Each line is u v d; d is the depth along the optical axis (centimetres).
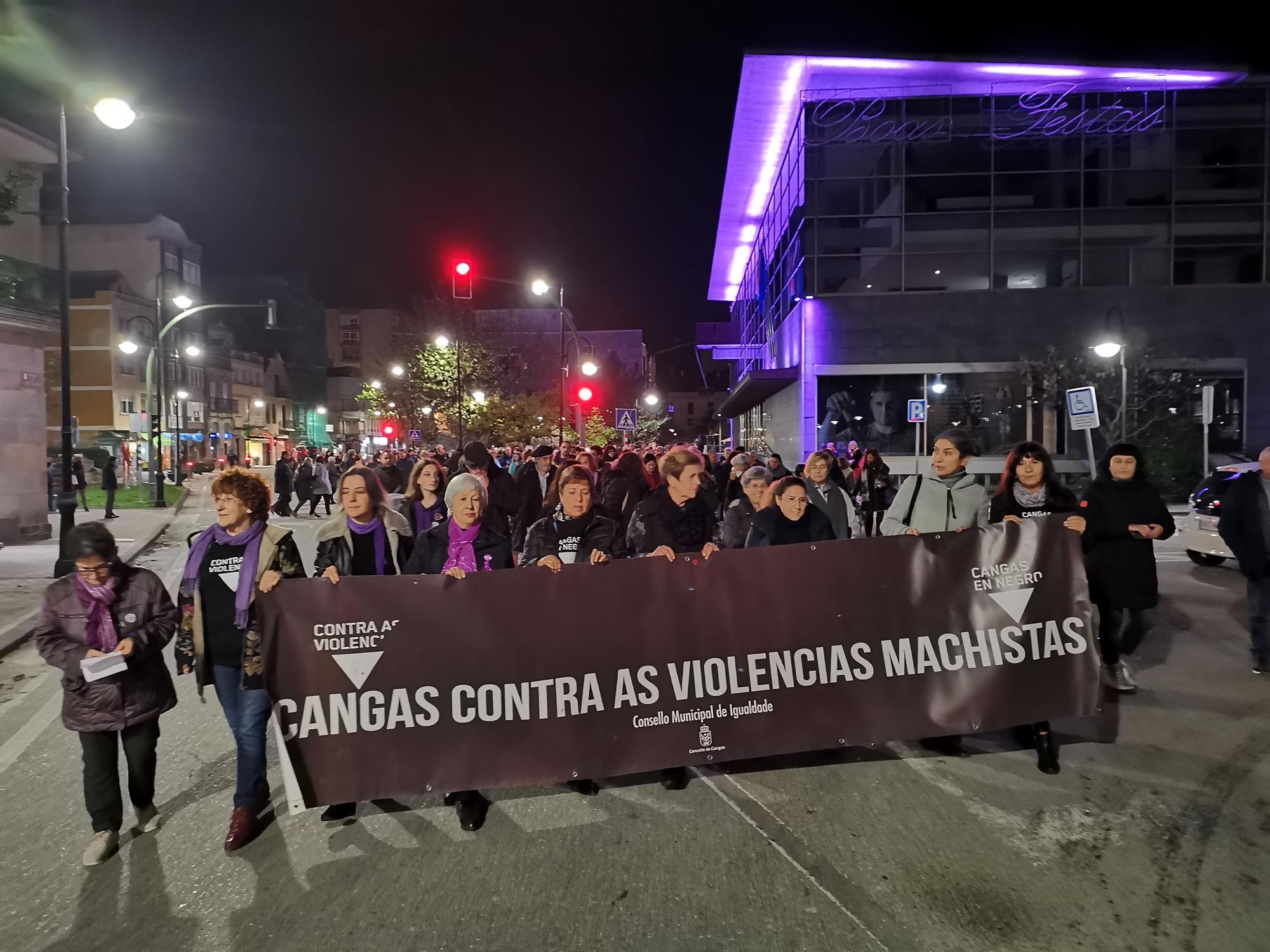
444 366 4178
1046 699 486
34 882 378
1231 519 679
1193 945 320
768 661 461
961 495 523
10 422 1634
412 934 334
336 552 462
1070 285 2564
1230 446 2527
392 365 4819
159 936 334
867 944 323
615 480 862
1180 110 2539
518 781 431
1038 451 552
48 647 392
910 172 2595
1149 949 318
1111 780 473
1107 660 616
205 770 508
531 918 343
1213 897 354
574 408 4331
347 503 470
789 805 445
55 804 464
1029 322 2573
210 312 7206
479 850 402
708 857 392
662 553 452
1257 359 2541
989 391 2586
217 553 412
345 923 342
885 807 443
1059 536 492
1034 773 484
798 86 2675
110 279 5409
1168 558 1327
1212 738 535
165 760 524
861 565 471
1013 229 2573
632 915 344
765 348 3756
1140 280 2555
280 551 419
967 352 2592
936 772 486
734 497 1125
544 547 488
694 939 327
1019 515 553
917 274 2605
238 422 6988
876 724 470
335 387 9088
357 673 416
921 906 348
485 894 362
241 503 408
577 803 453
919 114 2586
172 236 5912
